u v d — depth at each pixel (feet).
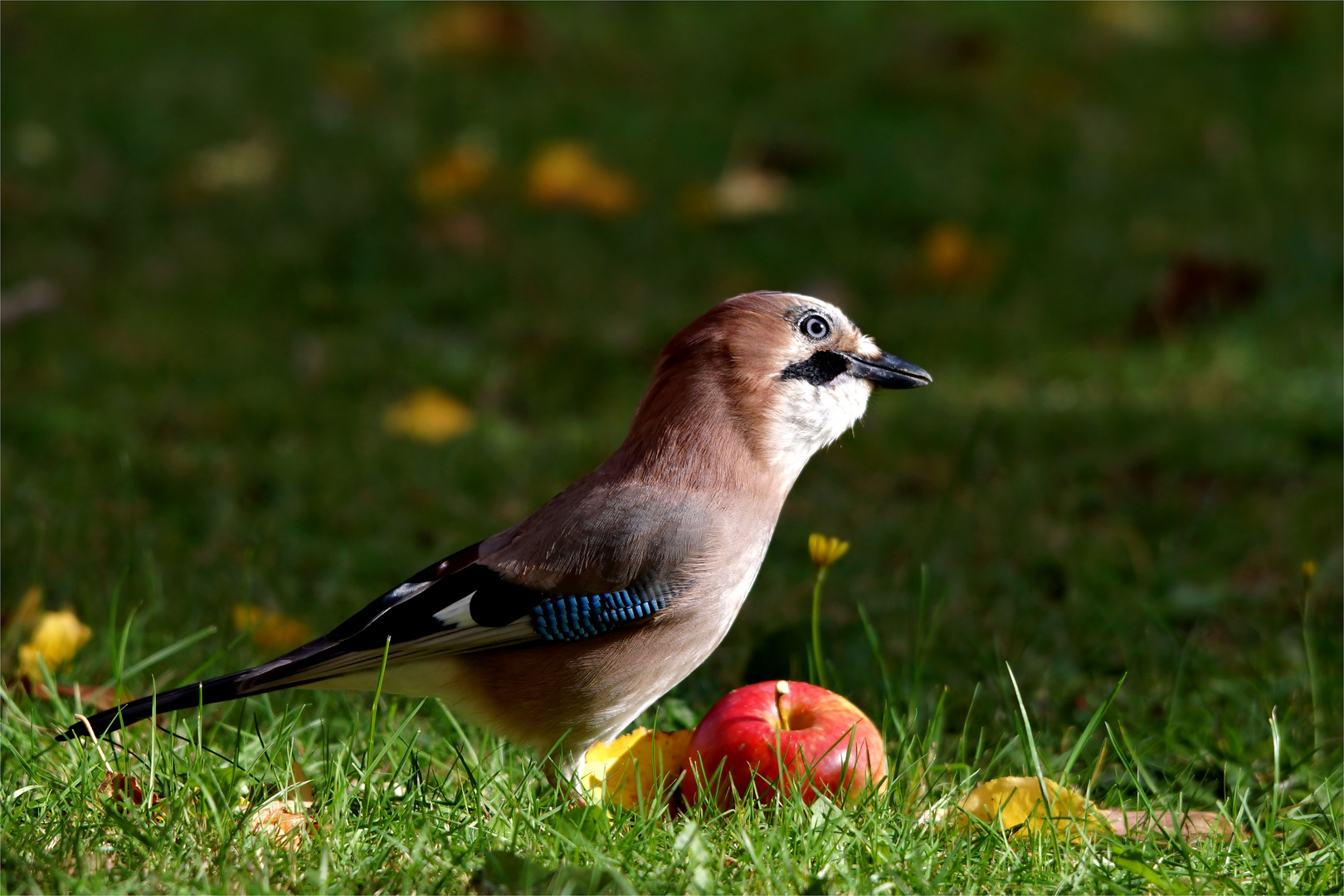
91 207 54.90
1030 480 35.88
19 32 71.77
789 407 22.38
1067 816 18.80
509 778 20.43
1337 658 26.61
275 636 27.12
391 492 35.40
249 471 36.29
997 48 70.23
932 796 20.36
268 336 46.19
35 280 49.19
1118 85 67.67
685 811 20.12
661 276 50.75
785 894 17.02
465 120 63.82
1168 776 21.83
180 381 42.57
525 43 70.90
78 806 18.52
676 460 21.81
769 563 31.81
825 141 61.31
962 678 25.82
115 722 18.99
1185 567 31.12
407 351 44.83
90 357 43.80
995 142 61.93
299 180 57.72
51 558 30.71
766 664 25.29
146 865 16.99
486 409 42.11
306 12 76.13
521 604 20.40
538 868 16.71
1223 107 64.85
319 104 64.49
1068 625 28.07
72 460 36.52
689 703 25.29
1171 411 39.91
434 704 24.45
